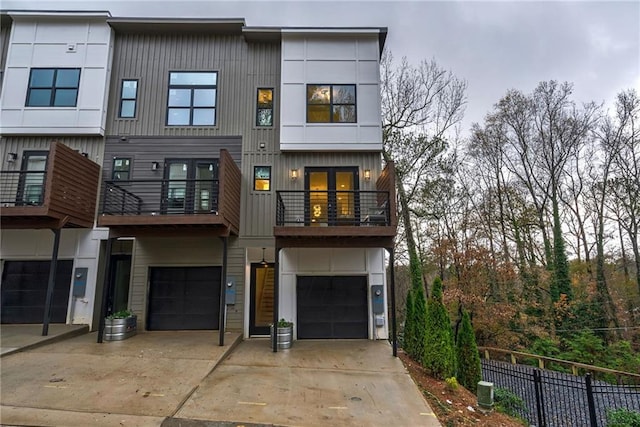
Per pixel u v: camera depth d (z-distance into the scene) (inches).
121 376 194.4
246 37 372.2
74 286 328.2
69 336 289.4
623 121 573.9
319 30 366.9
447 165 573.0
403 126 576.7
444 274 494.0
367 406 170.7
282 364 236.7
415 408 170.7
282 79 362.6
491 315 421.1
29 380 184.1
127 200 334.6
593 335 493.4
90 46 360.5
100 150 349.7
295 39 371.9
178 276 340.5
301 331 327.0
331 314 331.9
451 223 581.6
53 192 282.7
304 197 333.4
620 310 545.3
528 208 629.0
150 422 142.6
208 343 275.6
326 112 360.2
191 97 366.9
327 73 367.2
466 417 181.0
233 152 355.3
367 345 300.4
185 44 377.1
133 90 366.0
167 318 332.5
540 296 526.0
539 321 506.0
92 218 334.0
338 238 291.7
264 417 153.3
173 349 255.1
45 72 355.6
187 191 334.0
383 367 235.1
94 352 242.4
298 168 353.7
